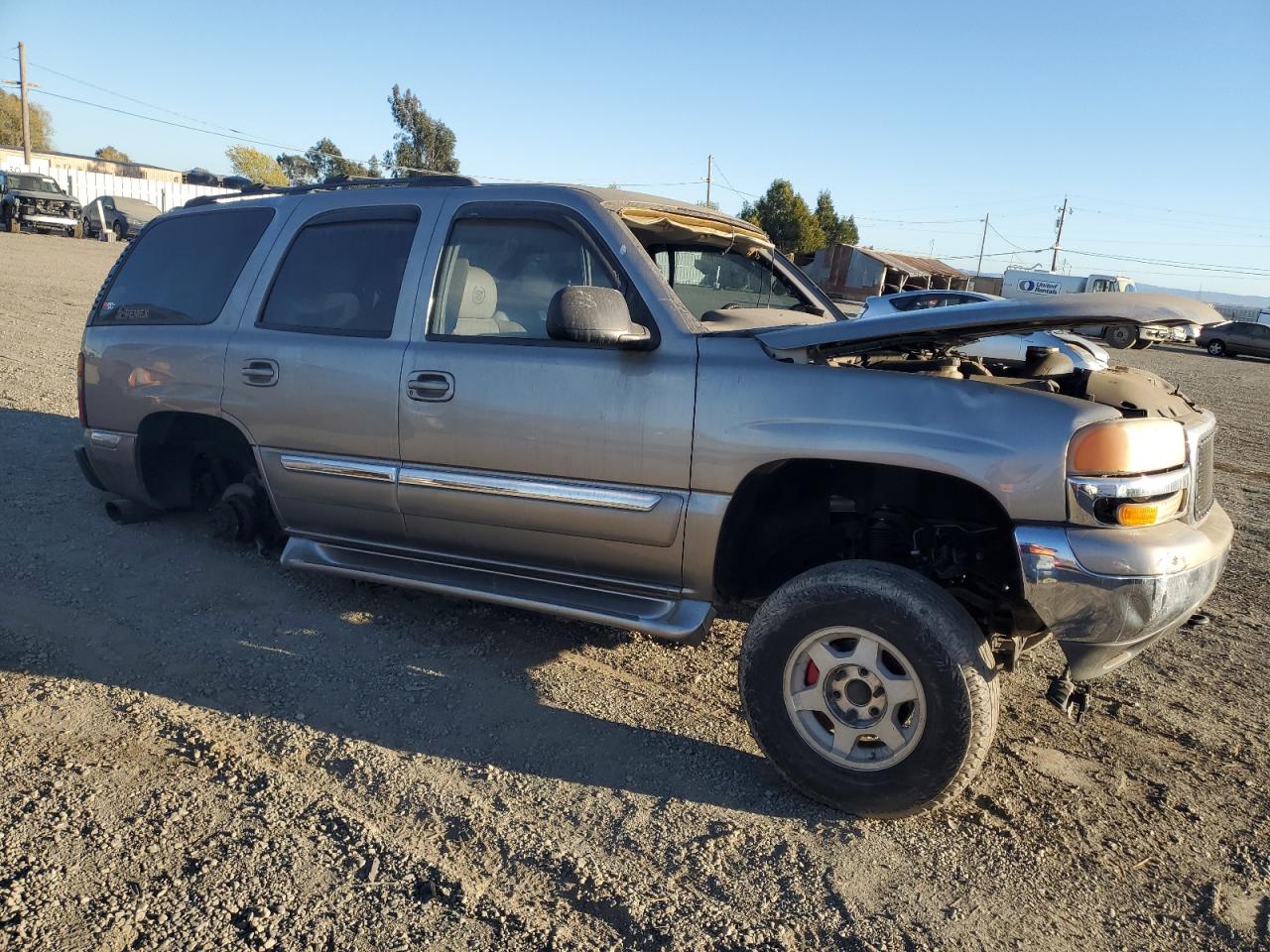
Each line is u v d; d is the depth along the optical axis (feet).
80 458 17.20
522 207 12.44
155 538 17.07
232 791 9.80
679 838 9.50
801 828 9.77
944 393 9.78
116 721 11.02
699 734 11.59
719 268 15.81
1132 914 8.70
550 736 11.34
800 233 198.90
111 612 13.98
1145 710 12.90
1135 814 10.32
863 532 11.25
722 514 10.80
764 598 12.48
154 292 15.93
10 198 105.60
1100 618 9.07
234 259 15.07
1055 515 9.18
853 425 9.98
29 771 9.91
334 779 10.16
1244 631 16.19
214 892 8.29
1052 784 10.84
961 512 10.89
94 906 8.01
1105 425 9.14
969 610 10.85
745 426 10.53
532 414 11.75
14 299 50.14
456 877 8.69
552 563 12.26
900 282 145.18
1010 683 13.48
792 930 8.27
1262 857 9.64
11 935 7.60
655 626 11.46
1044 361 12.76
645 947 7.95
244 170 241.55
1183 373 78.43
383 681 12.44
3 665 12.10
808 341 10.43
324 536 14.29
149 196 148.77
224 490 17.06
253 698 11.80
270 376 13.96
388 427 12.87
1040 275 152.46
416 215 13.34
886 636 9.48
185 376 14.94
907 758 9.53
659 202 13.47
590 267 11.93
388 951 7.71
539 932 8.03
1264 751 11.88
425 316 12.84
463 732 11.33
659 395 11.02
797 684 10.12
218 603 14.55
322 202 14.37
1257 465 33.88
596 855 9.16
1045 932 8.41
